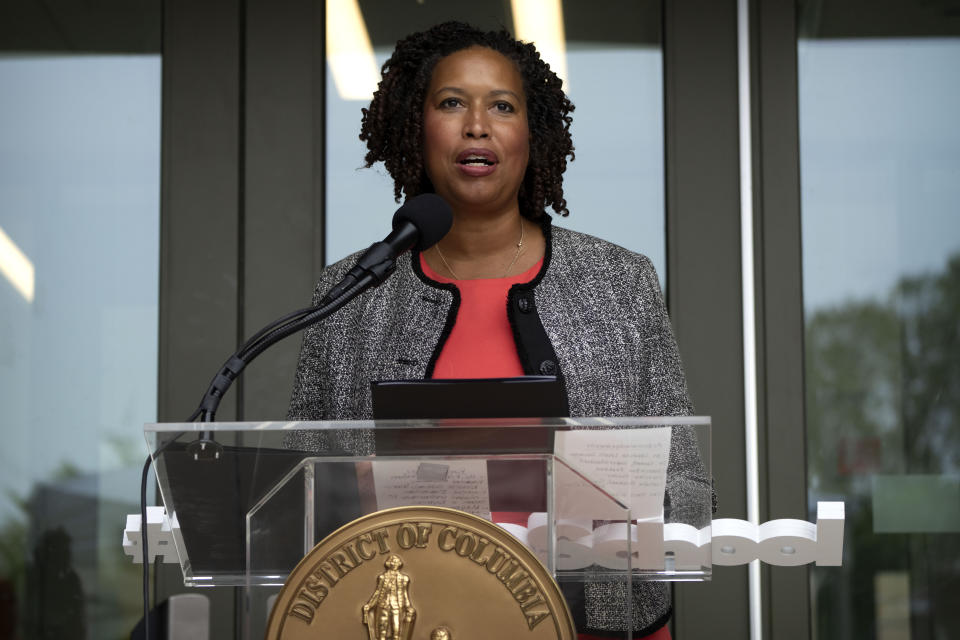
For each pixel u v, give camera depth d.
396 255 6.11
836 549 5.98
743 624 11.77
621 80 12.47
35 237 12.21
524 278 7.97
